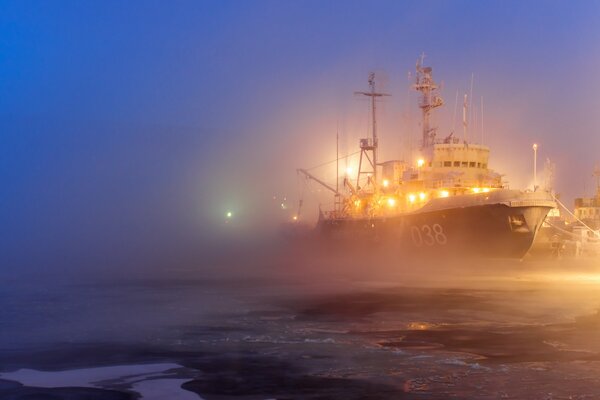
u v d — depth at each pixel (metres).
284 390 16.31
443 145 69.44
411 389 16.22
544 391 15.92
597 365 18.69
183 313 30.48
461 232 59.72
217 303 34.50
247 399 15.63
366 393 15.95
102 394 16.09
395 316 29.06
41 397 15.87
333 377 17.48
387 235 68.81
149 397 15.84
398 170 76.12
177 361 19.55
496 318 28.23
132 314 30.19
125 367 18.80
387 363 19.06
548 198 57.91
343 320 27.88
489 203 56.94
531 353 20.47
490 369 18.20
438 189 66.88
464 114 73.44
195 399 15.68
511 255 58.59
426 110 75.00
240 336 23.80
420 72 75.44
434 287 43.06
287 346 21.83
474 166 69.69
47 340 23.16
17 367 18.91
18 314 30.38
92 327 26.12
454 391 16.00
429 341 22.67
